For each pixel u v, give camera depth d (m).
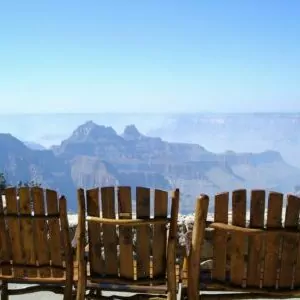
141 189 3.46
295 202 3.38
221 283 3.55
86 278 3.59
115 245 3.59
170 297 3.48
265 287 3.54
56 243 3.66
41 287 3.83
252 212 3.42
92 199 3.52
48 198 3.57
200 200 3.35
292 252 3.48
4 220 3.68
